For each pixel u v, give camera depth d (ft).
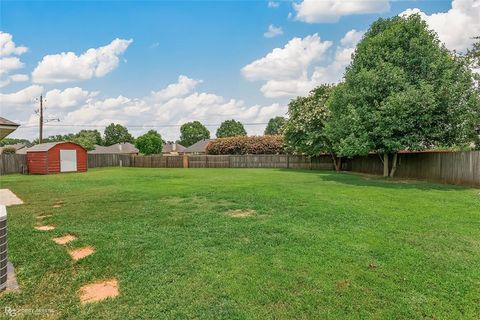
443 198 27.94
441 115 40.11
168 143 218.38
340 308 9.03
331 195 29.55
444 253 13.43
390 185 38.83
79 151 76.89
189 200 27.12
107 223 18.80
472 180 37.17
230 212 22.04
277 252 13.42
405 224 18.29
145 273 11.29
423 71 41.83
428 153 46.03
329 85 71.87
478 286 10.37
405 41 43.88
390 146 41.78
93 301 9.39
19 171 74.64
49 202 26.91
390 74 41.16
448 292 9.97
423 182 43.06
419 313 8.80
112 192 32.89
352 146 44.42
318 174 60.03
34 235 16.28
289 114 76.18
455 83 39.70
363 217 20.04
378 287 10.27
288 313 8.76
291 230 16.93
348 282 10.61
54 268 11.89
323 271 11.44
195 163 97.30
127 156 106.01
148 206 24.32
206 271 11.43
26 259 12.80
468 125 42.65
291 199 27.02
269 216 20.58
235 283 10.46
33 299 9.57
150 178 51.37
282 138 83.97
